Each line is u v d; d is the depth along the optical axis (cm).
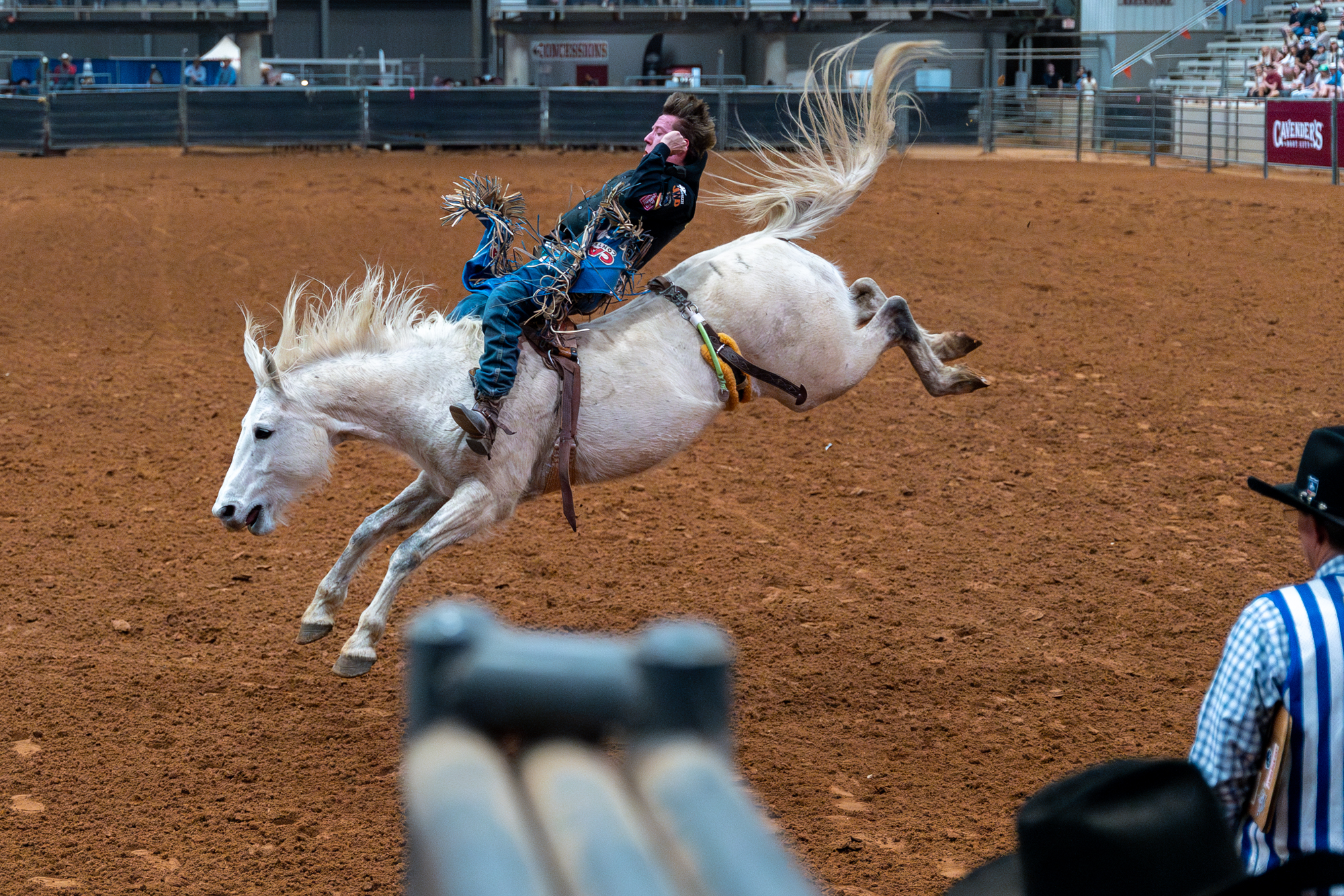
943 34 5734
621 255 792
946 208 2967
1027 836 182
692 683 86
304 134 4388
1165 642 888
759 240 862
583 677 86
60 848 622
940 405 1502
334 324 777
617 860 79
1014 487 1227
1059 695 809
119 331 1841
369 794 692
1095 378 1597
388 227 2686
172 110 4375
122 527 1113
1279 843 332
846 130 909
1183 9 5669
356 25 7044
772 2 5544
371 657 723
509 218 831
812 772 709
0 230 2622
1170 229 2622
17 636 889
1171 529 1109
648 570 1031
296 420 757
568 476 770
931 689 819
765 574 1018
